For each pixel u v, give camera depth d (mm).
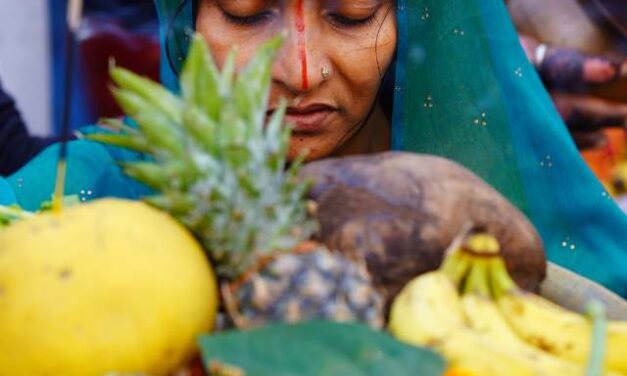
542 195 1947
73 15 1011
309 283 1016
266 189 1043
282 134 1082
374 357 943
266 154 1056
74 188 1862
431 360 949
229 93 1071
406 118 1919
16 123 2506
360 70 1611
